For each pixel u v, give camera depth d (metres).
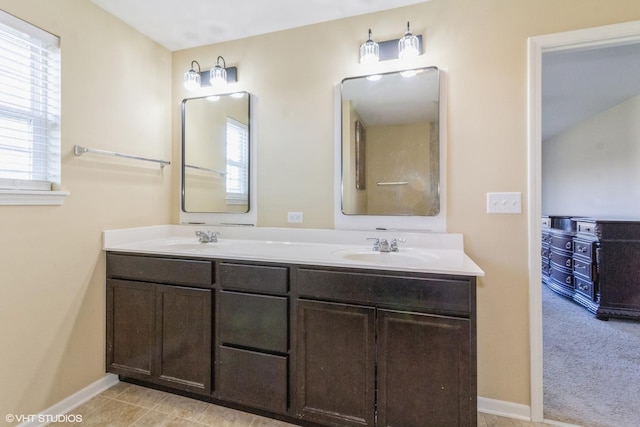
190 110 2.36
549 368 2.16
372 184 1.94
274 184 2.14
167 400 1.76
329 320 1.44
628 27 1.50
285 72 2.11
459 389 1.27
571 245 3.76
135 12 1.92
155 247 1.89
